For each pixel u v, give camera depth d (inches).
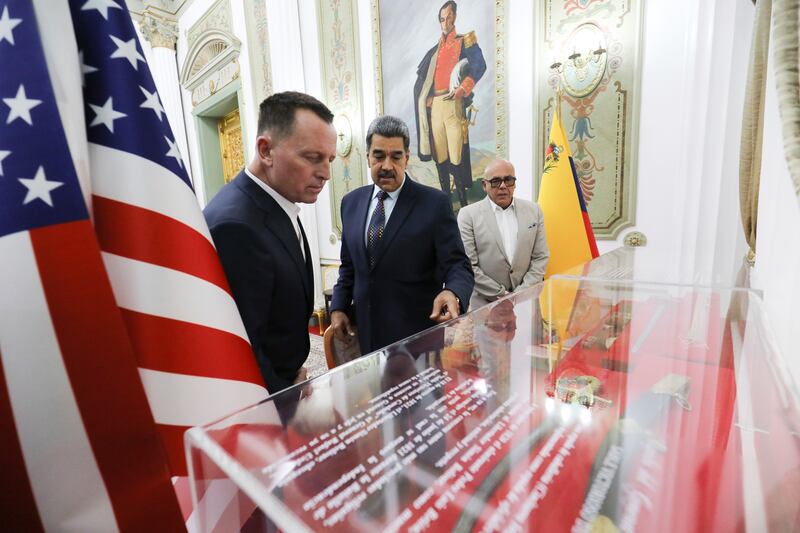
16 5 22.5
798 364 21.3
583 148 100.9
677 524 10.6
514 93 112.3
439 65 128.0
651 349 22.6
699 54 80.0
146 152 27.0
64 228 22.2
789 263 23.2
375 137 55.2
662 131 88.9
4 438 21.3
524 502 11.6
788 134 18.1
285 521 10.8
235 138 249.3
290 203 42.7
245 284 35.0
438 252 57.4
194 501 13.5
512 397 17.5
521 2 107.3
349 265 67.2
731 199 80.1
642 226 94.4
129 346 23.2
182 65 253.8
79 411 22.1
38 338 21.6
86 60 26.5
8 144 21.7
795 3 18.1
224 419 14.8
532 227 79.7
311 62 175.0
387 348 22.3
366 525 10.8
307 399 16.6
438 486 12.1
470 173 126.0
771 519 10.8
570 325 26.8
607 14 93.4
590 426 15.1
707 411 15.6
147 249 26.2
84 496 22.1
